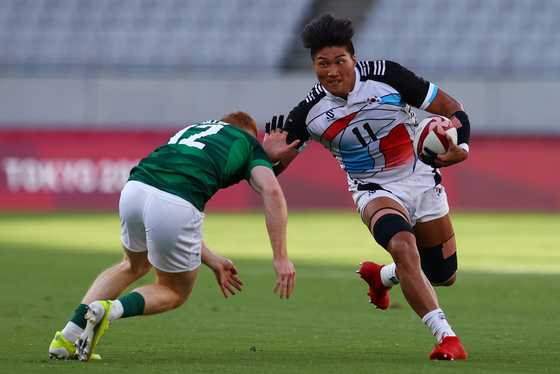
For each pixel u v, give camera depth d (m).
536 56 85.94
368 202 15.11
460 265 32.22
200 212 12.61
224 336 15.92
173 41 88.19
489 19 89.69
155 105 79.19
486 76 79.31
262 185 12.67
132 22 89.88
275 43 87.50
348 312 19.97
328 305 21.34
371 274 16.67
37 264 32.16
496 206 70.00
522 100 77.12
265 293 23.94
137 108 79.19
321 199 70.88
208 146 12.78
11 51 86.62
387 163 15.44
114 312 11.88
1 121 79.00
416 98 14.86
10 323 17.41
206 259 13.27
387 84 14.81
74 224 54.53
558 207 69.88
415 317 19.06
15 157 69.44
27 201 69.44
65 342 12.37
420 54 86.75
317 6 90.81
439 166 14.02
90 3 91.00
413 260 13.34
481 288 24.95
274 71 85.44
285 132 15.45
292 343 14.99
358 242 42.75
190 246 12.51
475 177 69.94
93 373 11.05
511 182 70.00
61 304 21.02
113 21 89.94
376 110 14.91
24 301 21.61
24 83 78.94
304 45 14.23
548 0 90.81
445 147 13.86
